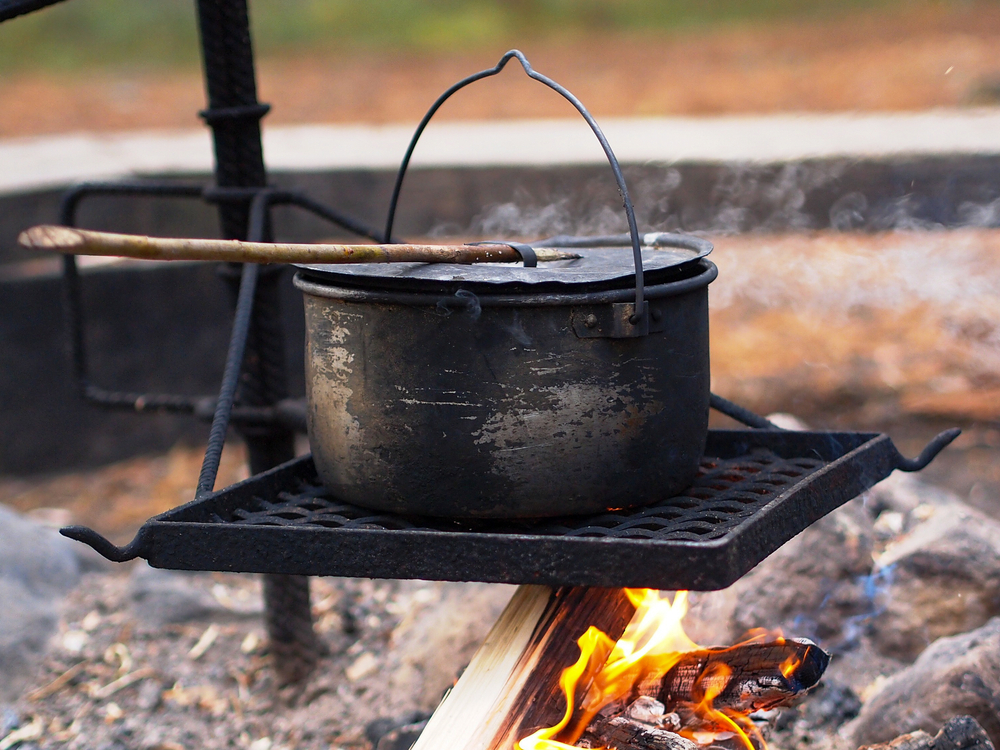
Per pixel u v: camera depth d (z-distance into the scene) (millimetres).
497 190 6055
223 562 1556
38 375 4715
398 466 1603
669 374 1620
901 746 1847
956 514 2660
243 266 2367
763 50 14133
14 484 4676
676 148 6422
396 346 1577
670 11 18516
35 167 6148
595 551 1424
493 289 1528
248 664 2676
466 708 1736
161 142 7672
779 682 1780
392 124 9625
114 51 16641
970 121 7297
